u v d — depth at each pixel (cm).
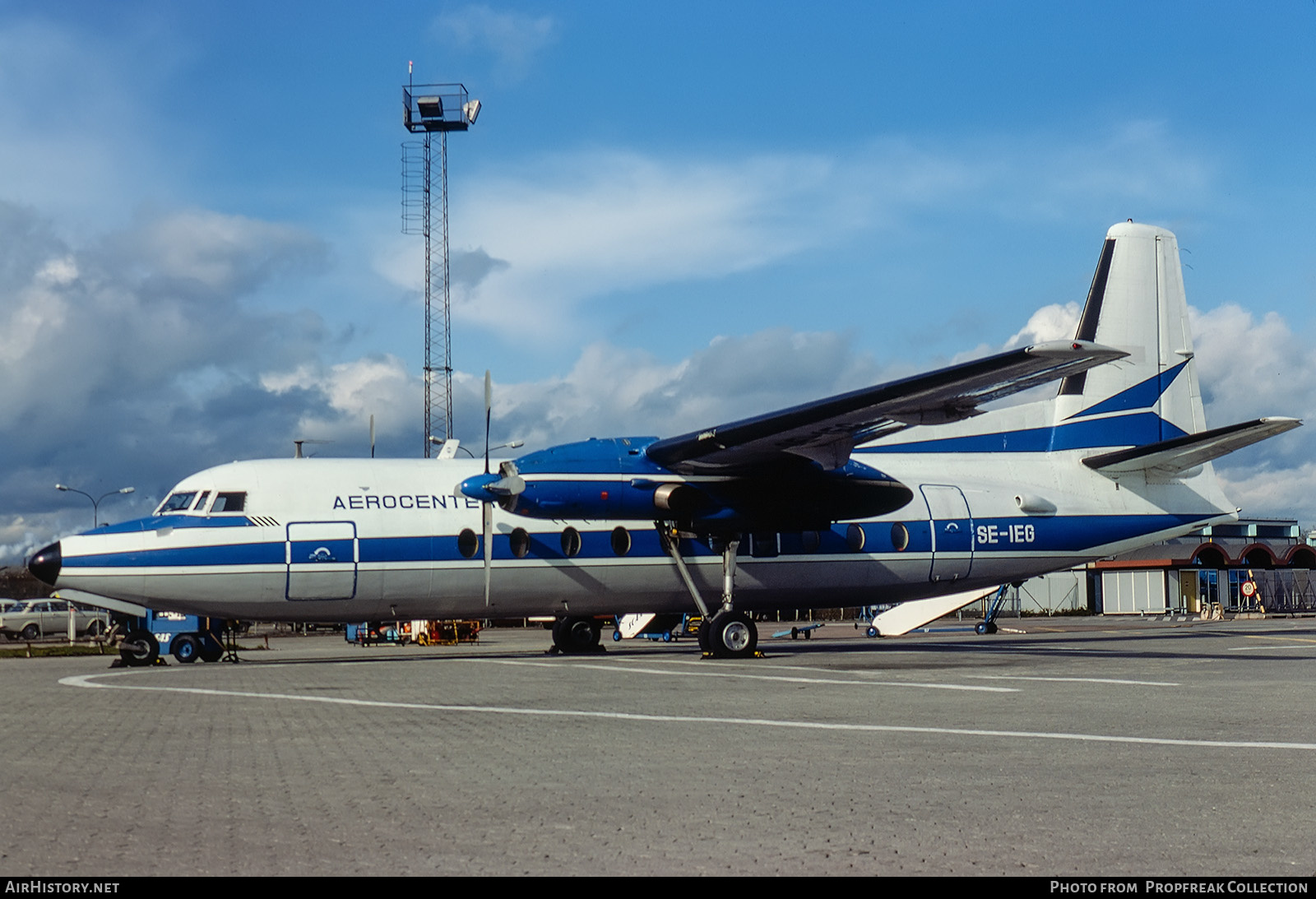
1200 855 479
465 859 471
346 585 1866
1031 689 1209
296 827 530
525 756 752
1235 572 5538
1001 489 2219
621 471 1852
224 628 2125
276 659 2173
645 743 814
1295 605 5694
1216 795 607
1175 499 2297
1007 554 2202
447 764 716
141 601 1819
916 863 466
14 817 550
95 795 608
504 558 1947
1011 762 719
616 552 2009
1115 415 2288
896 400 1584
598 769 697
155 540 1803
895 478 2162
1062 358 1423
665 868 458
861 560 2125
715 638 1855
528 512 1816
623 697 1162
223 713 1026
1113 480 2270
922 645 2398
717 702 1097
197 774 677
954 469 2231
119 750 779
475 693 1219
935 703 1076
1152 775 672
